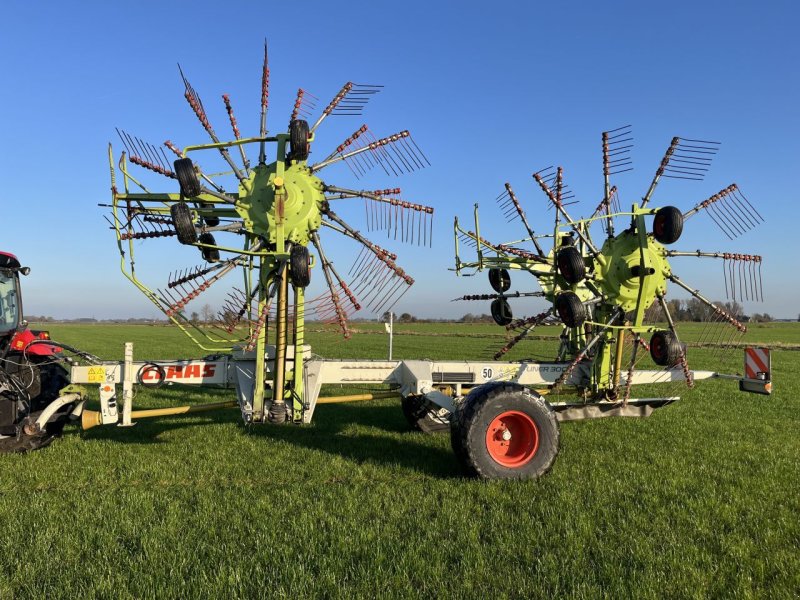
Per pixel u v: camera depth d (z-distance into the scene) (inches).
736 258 279.9
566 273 241.4
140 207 250.7
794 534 172.6
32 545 159.6
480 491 206.7
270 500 199.6
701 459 261.0
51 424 282.8
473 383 285.9
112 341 1395.2
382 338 1434.5
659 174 269.9
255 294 261.1
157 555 152.1
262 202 250.7
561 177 272.5
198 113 258.1
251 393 261.4
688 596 132.7
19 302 284.7
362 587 135.5
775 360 914.7
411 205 266.4
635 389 494.3
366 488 213.8
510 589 135.4
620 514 186.4
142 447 278.8
